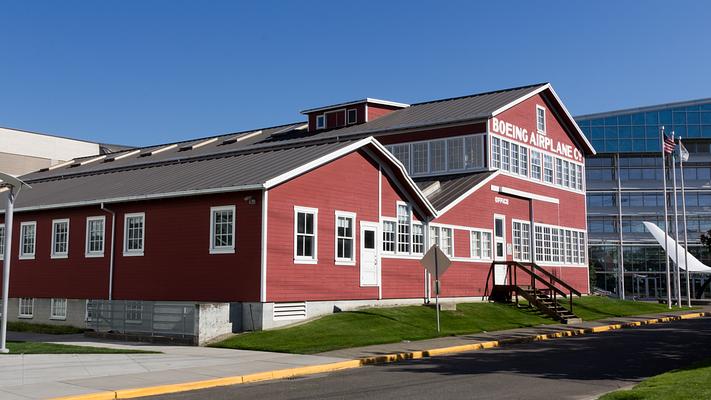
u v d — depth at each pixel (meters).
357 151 26.53
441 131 36.88
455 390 13.38
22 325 27.56
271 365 16.48
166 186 25.55
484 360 18.45
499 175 35.53
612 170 86.94
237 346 20.05
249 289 22.38
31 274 29.50
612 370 16.44
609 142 86.44
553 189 40.88
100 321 24.67
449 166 36.41
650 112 86.12
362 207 26.56
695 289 83.25
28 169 65.38
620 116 86.75
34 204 29.56
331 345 19.86
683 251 54.00
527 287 35.03
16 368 15.62
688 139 85.12
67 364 16.34
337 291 25.11
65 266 28.17
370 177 27.12
